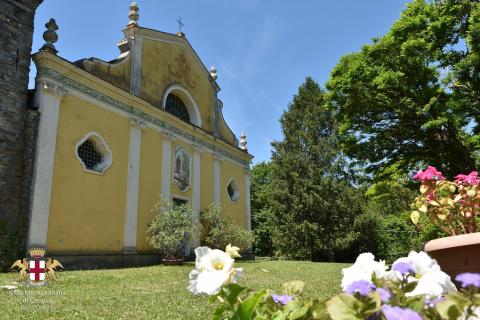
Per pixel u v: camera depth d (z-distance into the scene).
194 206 18.73
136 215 14.87
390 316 1.10
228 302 1.56
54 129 11.91
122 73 15.37
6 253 10.27
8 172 10.72
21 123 11.25
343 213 26.64
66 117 12.44
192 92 20.33
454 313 1.18
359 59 12.38
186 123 18.67
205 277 1.53
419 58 11.21
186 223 15.40
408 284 1.47
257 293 1.50
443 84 11.20
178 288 7.38
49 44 12.13
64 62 12.37
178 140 18.23
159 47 17.98
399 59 11.61
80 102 13.07
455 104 10.76
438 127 11.28
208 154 20.92
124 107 15.11
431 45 11.02
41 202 11.18
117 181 14.26
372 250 27.27
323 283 8.11
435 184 4.17
